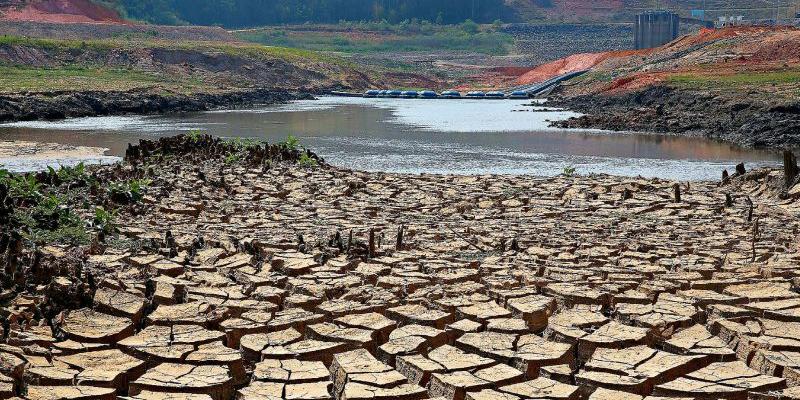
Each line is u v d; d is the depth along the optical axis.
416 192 28.80
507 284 16.34
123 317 14.39
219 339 13.60
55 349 13.03
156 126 59.25
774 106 55.03
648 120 59.22
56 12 124.94
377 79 112.38
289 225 22.27
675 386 11.87
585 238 20.95
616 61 102.94
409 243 20.08
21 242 17.12
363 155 44.41
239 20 165.62
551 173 38.59
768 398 11.42
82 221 20.98
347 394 11.52
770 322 14.25
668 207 26.12
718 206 26.20
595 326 14.22
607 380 11.98
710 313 14.89
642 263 18.25
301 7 172.62
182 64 99.06
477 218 24.17
